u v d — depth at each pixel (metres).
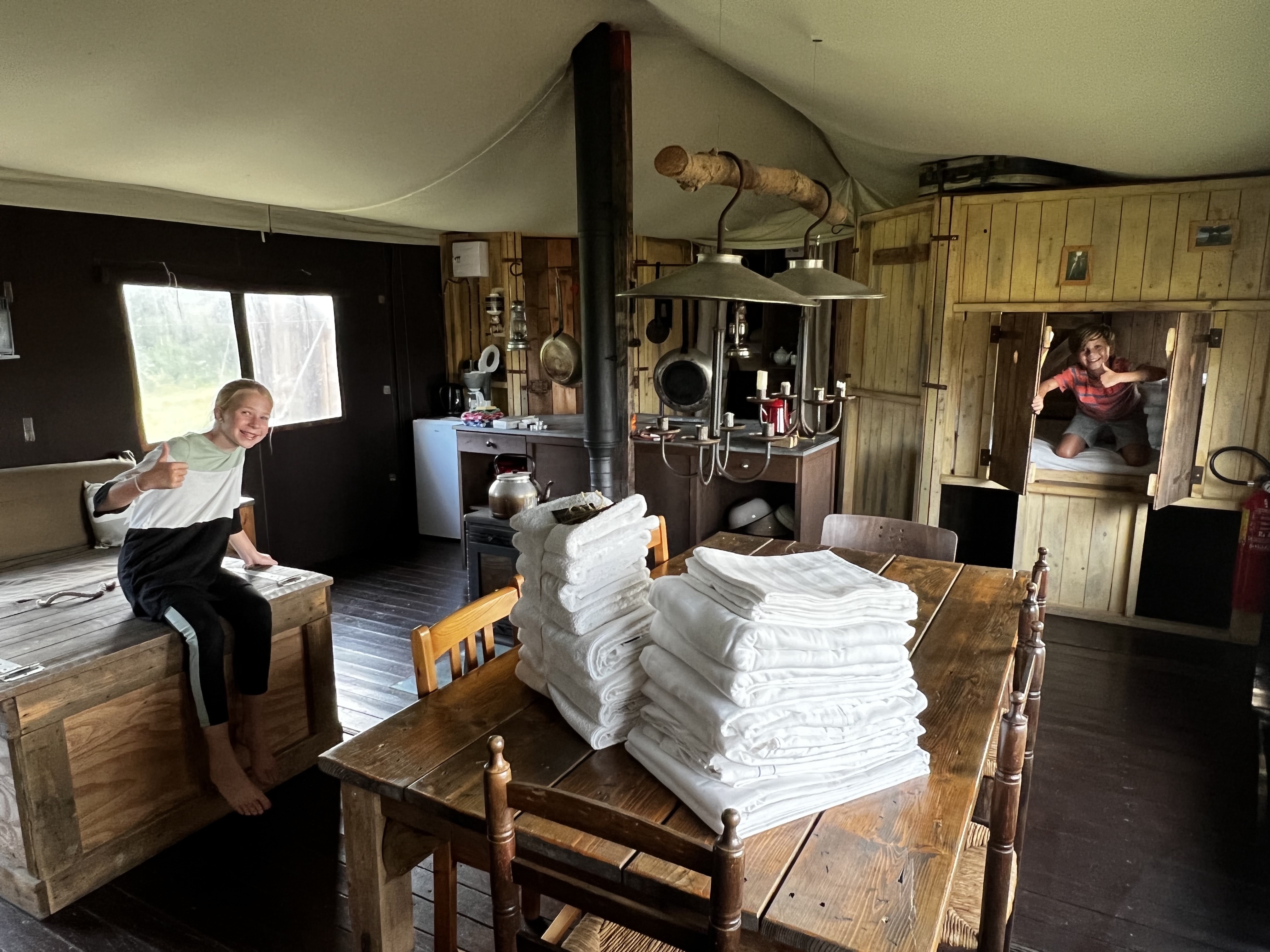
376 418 5.31
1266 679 3.03
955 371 4.03
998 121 2.94
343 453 5.10
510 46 2.96
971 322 3.96
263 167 3.45
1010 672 1.80
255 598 2.52
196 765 2.45
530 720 1.55
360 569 4.89
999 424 3.92
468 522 3.66
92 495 2.81
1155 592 4.06
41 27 2.20
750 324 5.86
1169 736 2.88
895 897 1.07
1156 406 3.63
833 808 1.26
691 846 0.93
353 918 1.50
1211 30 1.97
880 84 2.81
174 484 2.36
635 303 5.55
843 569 1.47
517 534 1.63
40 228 3.51
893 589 1.37
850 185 4.70
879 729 1.34
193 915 2.11
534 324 5.62
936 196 3.98
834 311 5.03
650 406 5.84
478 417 4.77
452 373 5.74
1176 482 3.59
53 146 2.96
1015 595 2.27
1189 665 3.45
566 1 2.85
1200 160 3.15
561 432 4.12
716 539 2.94
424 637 1.65
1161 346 3.57
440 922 1.66
